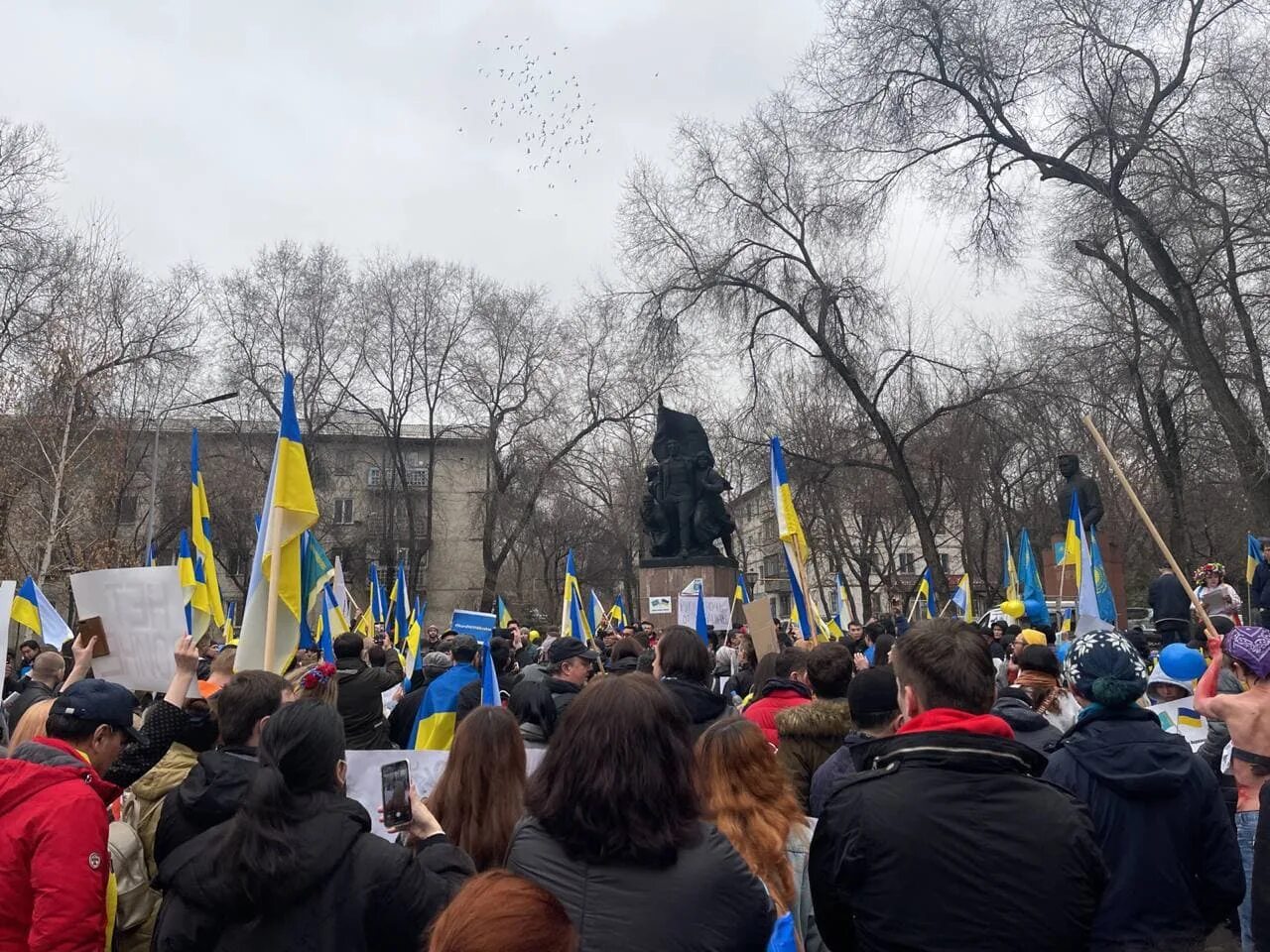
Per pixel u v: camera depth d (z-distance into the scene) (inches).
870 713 180.7
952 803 117.9
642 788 106.3
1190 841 150.0
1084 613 466.3
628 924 102.3
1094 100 898.7
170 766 169.8
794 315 1237.1
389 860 122.0
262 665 266.4
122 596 215.0
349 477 2209.6
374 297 1809.8
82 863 135.8
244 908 116.8
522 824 112.4
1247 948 197.8
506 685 378.6
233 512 1770.4
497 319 1804.9
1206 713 203.5
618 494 2175.2
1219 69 829.2
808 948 146.9
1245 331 864.9
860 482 1795.0
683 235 1283.2
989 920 113.5
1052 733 209.3
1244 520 1392.7
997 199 1059.3
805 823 152.3
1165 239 874.1
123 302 1395.2
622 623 1024.9
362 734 294.8
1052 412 1242.0
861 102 1051.9
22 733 170.1
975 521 2167.8
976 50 980.6
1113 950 146.6
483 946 69.6
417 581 1902.1
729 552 1005.8
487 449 1899.6
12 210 1193.4
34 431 1143.0
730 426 1567.4
